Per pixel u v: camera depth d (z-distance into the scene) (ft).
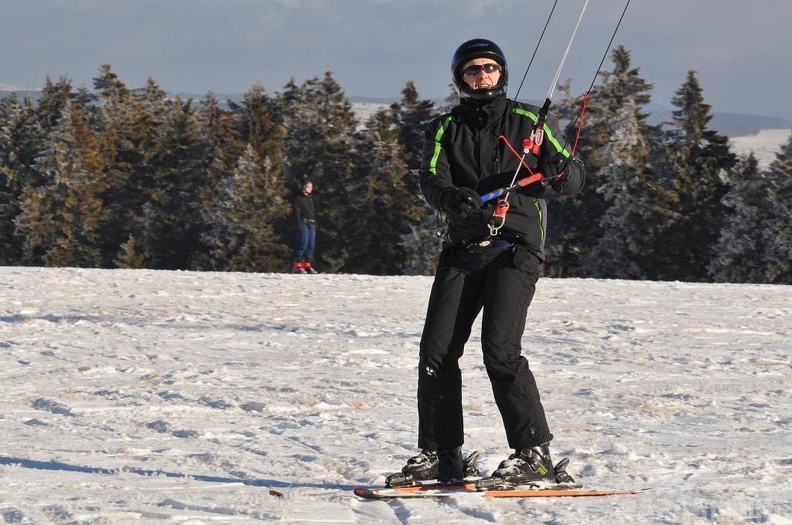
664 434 48.08
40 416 51.26
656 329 91.35
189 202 563.89
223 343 77.66
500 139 35.91
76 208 547.08
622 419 52.21
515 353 35.58
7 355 71.10
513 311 35.35
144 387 59.31
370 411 53.06
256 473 38.78
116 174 567.18
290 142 566.77
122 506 32.27
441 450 36.63
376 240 538.06
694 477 38.78
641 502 34.17
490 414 52.80
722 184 491.31
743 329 92.63
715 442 46.11
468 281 36.32
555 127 36.01
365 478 38.01
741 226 447.83
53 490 34.76
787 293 129.49
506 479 35.22
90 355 71.26
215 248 534.37
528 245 35.55
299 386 59.72
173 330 83.92
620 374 67.41
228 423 49.39
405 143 615.16
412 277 141.18
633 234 474.08
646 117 518.37
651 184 475.72
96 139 569.23
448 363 36.22
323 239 536.83
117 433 47.01
